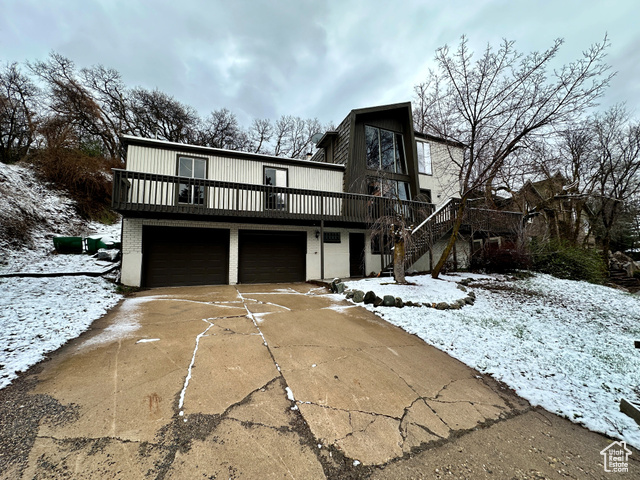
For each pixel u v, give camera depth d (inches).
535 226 541.0
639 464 75.7
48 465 63.6
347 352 142.2
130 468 63.9
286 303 243.0
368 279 343.0
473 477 68.4
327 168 454.6
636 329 209.0
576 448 81.7
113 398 91.4
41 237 397.1
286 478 64.4
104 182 578.2
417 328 183.2
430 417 93.0
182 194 349.7
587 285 359.9
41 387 96.0
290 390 102.9
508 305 252.2
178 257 350.6
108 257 373.7
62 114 691.4
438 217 412.2
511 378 124.9
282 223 395.5
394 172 498.9
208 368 115.8
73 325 160.7
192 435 75.7
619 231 641.6
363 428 84.1
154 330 161.0
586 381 123.5
